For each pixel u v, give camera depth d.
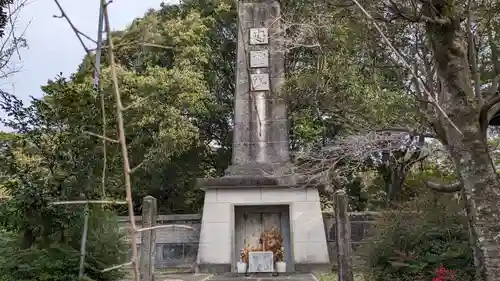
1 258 7.83
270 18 15.27
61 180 8.09
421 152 11.08
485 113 5.25
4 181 8.78
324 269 12.77
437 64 5.29
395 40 7.82
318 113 12.24
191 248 14.49
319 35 9.79
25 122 8.33
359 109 9.11
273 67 14.83
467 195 5.03
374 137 8.34
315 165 10.91
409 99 7.91
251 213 13.95
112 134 8.00
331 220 14.72
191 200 19.28
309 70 13.25
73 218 8.03
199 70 17.20
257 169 13.93
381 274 8.04
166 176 18.81
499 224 4.79
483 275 4.84
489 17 6.41
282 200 13.52
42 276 7.36
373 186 18.67
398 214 8.37
